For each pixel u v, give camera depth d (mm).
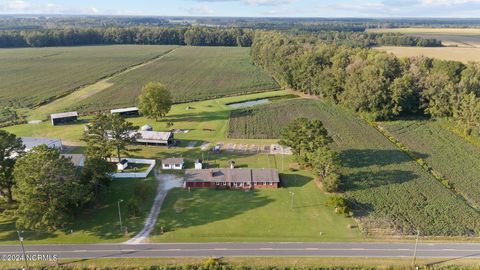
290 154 108312
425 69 158875
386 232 71250
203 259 63625
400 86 138500
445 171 96875
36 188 65938
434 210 78312
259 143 116500
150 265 62031
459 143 116438
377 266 62156
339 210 76875
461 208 79188
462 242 68688
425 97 140750
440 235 70500
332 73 164375
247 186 88250
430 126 133125
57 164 69625
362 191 86125
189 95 174000
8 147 77312
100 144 93562
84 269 61219
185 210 78562
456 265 62656
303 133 96812
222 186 88125
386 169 97125
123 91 177375
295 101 165750
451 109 134000
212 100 168250
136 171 96312
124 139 96375
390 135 123688
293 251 65812
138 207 76062
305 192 86250
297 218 75875
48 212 66812
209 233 70750
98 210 78188
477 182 91125
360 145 113562
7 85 184500
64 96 168625
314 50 194000
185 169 97562
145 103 132875
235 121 136875
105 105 155000
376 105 140375
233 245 67375
